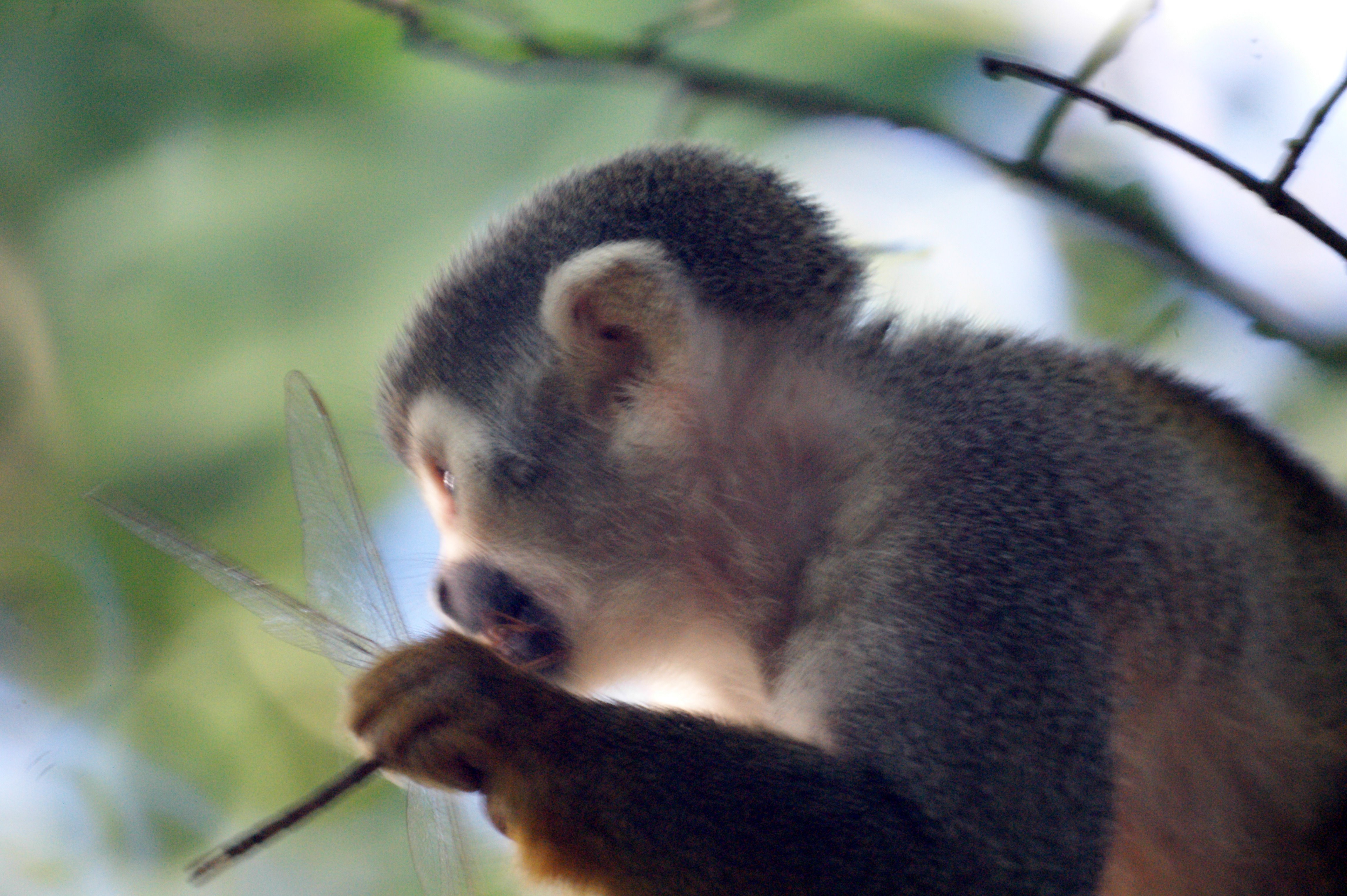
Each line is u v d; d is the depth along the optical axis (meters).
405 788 1.62
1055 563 1.64
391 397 1.68
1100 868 1.62
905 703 1.63
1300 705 1.65
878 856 1.62
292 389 1.63
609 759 1.62
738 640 1.66
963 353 1.66
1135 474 1.65
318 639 1.62
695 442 1.66
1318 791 1.65
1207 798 1.66
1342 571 1.66
